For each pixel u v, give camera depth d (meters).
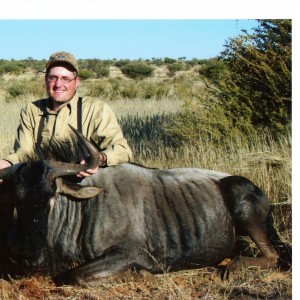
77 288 2.81
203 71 6.23
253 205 3.19
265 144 4.84
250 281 2.95
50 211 2.79
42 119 3.28
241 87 5.49
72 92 3.24
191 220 3.12
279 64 5.22
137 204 3.04
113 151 3.10
